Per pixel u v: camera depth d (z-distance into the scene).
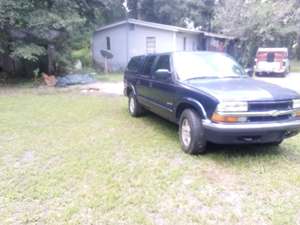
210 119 3.58
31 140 4.79
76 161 3.88
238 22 21.39
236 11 21.61
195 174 3.45
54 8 12.43
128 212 2.67
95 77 14.46
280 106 3.58
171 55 4.82
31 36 12.53
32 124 5.80
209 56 4.96
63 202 2.84
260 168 3.59
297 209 2.71
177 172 3.50
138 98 6.14
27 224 2.51
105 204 2.79
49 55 14.12
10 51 12.83
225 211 2.69
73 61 16.23
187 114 4.01
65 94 9.98
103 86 12.13
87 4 14.95
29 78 14.20
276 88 3.92
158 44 18.83
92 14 15.83
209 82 4.17
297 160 3.86
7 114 6.68
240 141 3.60
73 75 13.42
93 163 3.80
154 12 27.75
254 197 2.93
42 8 12.18
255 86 3.95
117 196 2.94
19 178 3.38
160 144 4.56
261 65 16.23
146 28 18.81
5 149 4.36
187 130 4.10
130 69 6.79
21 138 4.90
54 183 3.24
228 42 23.41
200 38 21.62
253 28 20.88
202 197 2.93
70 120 6.17
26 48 11.79
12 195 2.97
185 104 4.15
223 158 3.92
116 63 20.41
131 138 4.90
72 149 4.35
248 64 21.50
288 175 3.39
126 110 7.29
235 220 2.55
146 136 5.01
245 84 4.07
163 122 6.03
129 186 3.17
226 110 3.43
